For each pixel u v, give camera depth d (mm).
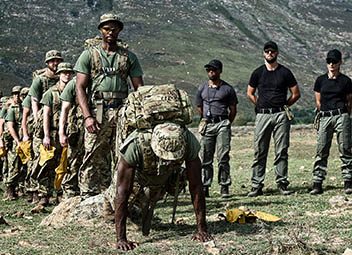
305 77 151000
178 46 144250
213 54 144375
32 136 14273
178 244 8195
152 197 8641
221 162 13609
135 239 8695
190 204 12812
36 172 13594
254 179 13469
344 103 13117
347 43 188875
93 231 9250
